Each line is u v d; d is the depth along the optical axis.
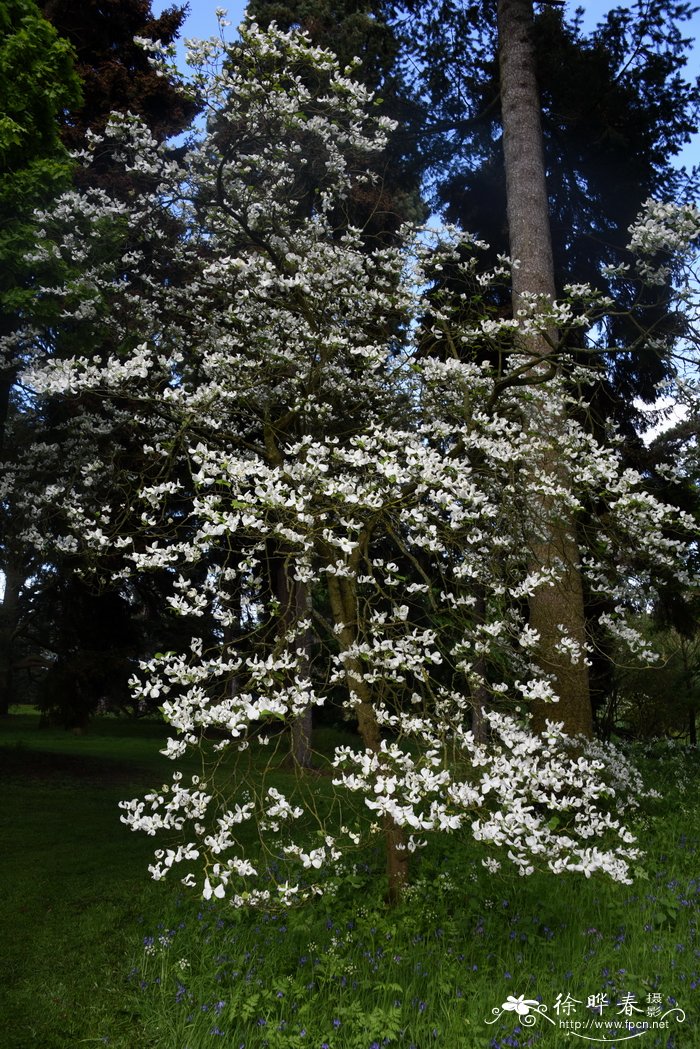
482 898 4.54
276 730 14.12
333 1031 3.24
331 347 5.52
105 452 7.18
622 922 4.16
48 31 7.12
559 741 6.09
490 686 4.41
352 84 5.54
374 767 3.67
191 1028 3.31
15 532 8.84
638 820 6.36
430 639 4.26
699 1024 3.12
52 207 6.42
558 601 6.64
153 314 6.92
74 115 10.45
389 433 4.53
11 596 14.31
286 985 3.59
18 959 4.15
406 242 6.39
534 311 5.74
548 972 3.69
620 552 6.02
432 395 5.81
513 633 4.93
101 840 6.68
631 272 8.90
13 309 6.15
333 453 4.13
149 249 7.97
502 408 5.72
